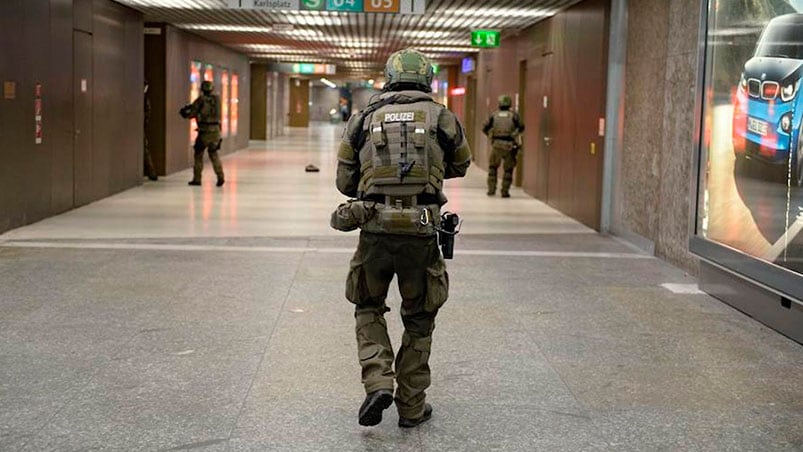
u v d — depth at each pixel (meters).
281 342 5.95
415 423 4.46
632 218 10.73
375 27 18.77
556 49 14.78
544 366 5.55
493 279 8.29
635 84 10.70
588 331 6.44
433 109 4.39
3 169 10.45
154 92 19.23
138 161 17.09
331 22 17.91
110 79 15.07
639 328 6.55
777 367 5.62
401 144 4.25
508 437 4.36
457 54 26.86
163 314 6.65
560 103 14.37
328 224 11.93
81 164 13.53
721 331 6.50
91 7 13.89
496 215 13.60
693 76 8.72
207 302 7.07
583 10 12.91
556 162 14.55
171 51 19.67
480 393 5.01
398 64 4.47
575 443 4.29
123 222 11.75
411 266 4.30
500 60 20.94
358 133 4.41
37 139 11.58
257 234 10.86
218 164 17.34
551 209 14.62
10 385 4.97
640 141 10.44
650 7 10.15
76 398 4.78
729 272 7.23
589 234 11.66
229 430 4.37
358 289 4.40
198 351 5.70
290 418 4.55
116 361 5.45
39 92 11.62
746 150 6.81
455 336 6.21
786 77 6.16
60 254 9.08
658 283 8.27
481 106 24.41
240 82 30.19
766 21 6.52
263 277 8.12
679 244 9.07
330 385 5.08
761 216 6.54
